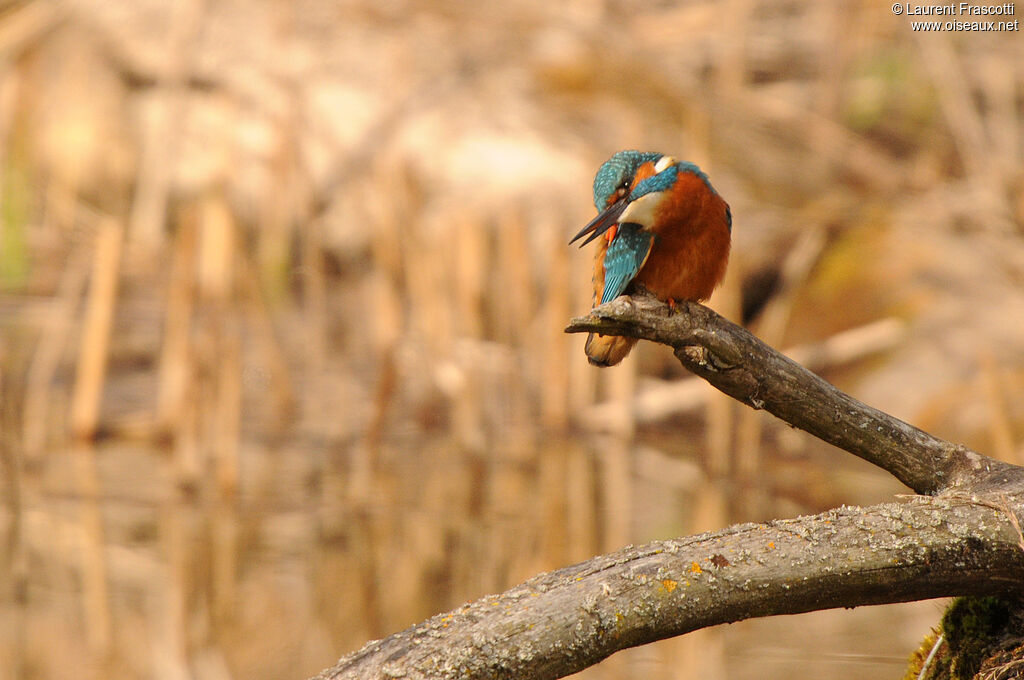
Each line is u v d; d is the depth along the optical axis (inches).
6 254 589.6
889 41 589.0
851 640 296.2
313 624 306.3
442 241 555.2
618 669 285.1
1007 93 558.9
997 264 516.1
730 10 589.0
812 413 151.0
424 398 507.5
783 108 559.5
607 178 217.9
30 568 342.6
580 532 378.0
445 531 378.6
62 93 657.6
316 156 625.0
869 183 546.3
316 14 650.2
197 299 525.7
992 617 150.3
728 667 277.7
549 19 561.6
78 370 522.0
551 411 505.0
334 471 442.3
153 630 303.3
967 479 147.0
